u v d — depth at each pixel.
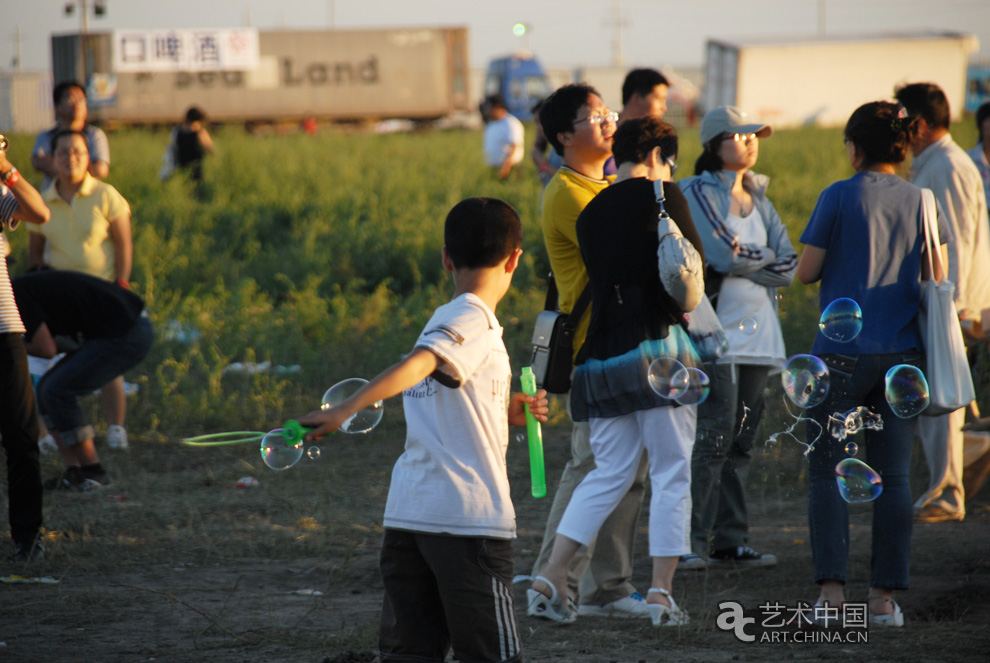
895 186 11.13
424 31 119.38
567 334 11.28
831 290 11.20
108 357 16.75
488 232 7.78
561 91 11.82
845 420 10.92
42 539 14.11
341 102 118.31
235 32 114.62
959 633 10.65
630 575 11.55
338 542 14.45
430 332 7.40
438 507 7.43
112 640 10.55
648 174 11.16
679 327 10.79
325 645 10.32
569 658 9.99
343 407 6.91
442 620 7.85
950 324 10.92
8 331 12.95
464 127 115.81
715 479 13.03
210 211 43.59
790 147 66.88
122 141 71.69
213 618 11.06
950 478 14.79
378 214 43.34
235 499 16.59
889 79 114.00
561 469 18.39
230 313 28.86
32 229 18.50
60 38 112.19
